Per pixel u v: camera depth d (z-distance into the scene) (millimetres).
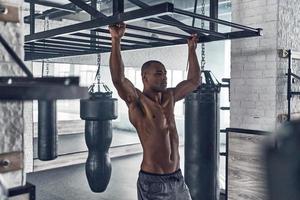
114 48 2090
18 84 636
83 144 8445
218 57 9992
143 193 2348
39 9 5762
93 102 4266
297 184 301
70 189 5754
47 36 2736
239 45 3725
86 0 4234
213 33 2775
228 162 3811
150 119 2309
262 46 3504
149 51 8859
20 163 1626
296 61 3594
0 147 1550
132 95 2215
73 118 9062
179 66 9727
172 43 3336
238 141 3701
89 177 4469
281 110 3438
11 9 1565
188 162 3588
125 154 8961
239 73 3732
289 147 315
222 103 9711
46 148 5270
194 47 2766
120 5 2119
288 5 3486
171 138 2391
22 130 1630
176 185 2367
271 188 315
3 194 764
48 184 6082
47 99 602
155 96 2389
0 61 1519
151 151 2326
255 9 3562
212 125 3477
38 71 8016
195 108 3469
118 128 11188
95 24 2260
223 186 5164
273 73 3406
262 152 333
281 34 3418
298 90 3600
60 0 4102
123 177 6633
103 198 5250
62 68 8695
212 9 3162
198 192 3531
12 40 1570
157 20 2320
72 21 7273
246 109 3662
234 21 3779
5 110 1563
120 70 2098
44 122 5238
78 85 639
